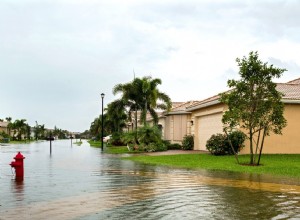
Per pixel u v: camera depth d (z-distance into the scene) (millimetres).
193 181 12211
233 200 8828
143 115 35062
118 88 36594
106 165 18375
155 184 11570
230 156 21297
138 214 7367
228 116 16859
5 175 14102
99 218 7051
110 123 59844
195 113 30984
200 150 30094
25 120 96812
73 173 14828
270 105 16344
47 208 7969
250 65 16484
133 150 32344
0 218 7066
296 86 27109
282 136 23062
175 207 8031
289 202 8578
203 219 6953
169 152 28156
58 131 149375
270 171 14664
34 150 36469
